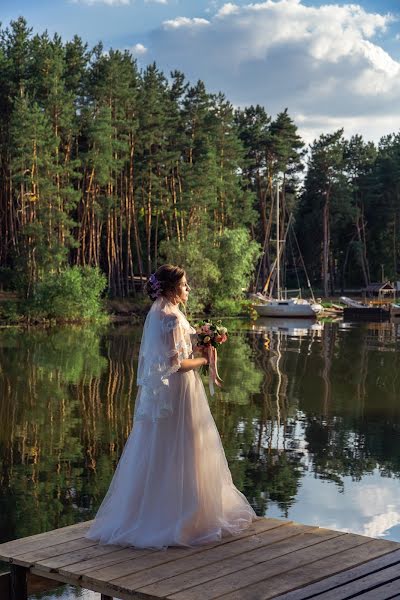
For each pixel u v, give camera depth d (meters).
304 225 83.31
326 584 4.34
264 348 31.64
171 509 5.14
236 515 5.49
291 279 89.19
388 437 14.32
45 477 11.51
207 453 5.30
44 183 48.38
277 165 75.56
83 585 4.58
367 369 24.50
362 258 84.38
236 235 58.62
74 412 16.75
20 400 18.25
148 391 5.21
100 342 33.75
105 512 5.34
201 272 54.59
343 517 9.59
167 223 63.88
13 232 52.91
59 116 51.75
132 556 4.90
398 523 9.39
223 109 67.12
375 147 93.75
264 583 4.41
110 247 58.72
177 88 65.00
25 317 45.91
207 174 58.91
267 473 11.71
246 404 17.81
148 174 58.88
